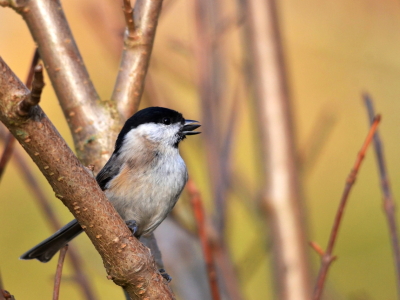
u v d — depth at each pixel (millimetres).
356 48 11531
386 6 11344
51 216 6211
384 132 12703
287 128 7094
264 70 7270
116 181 6203
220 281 5855
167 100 7512
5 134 6094
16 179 11539
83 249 7043
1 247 10805
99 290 9992
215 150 6285
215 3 7281
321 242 11250
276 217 6641
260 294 9969
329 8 12000
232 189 6719
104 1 7176
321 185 12242
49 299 10086
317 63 13289
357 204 11805
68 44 5992
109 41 6949
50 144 3924
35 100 3590
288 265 6406
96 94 6105
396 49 11266
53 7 5992
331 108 12898
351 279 10195
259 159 7180
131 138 6328
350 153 12500
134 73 6074
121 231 4305
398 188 11977
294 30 12281
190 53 6785
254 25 7395
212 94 6656
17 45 13023
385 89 12914
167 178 6406
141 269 4383
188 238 6637
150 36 6051
